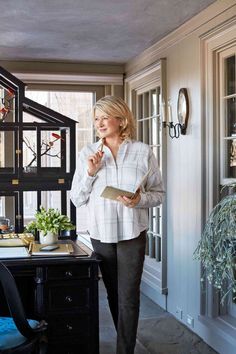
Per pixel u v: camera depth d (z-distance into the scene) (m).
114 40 4.50
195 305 3.80
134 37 4.39
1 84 3.25
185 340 3.66
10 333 2.22
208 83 3.61
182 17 3.79
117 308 2.71
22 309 2.10
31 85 5.45
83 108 5.71
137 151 2.58
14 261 2.51
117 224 2.53
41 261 2.52
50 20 3.87
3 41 4.53
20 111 3.20
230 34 3.29
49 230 2.90
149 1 3.42
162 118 4.28
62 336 2.59
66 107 5.66
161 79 4.39
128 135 2.61
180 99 4.01
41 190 3.21
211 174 3.59
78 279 2.59
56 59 5.30
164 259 4.40
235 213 2.29
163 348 3.50
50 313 2.57
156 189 2.65
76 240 3.16
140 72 4.97
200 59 3.65
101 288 5.13
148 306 4.55
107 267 2.63
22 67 5.36
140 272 2.59
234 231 2.27
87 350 2.62
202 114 3.65
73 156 3.27
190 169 3.87
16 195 3.20
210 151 3.60
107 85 5.62
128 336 2.58
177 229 4.15
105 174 2.55
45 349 2.34
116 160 2.57
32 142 4.36
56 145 4.48
